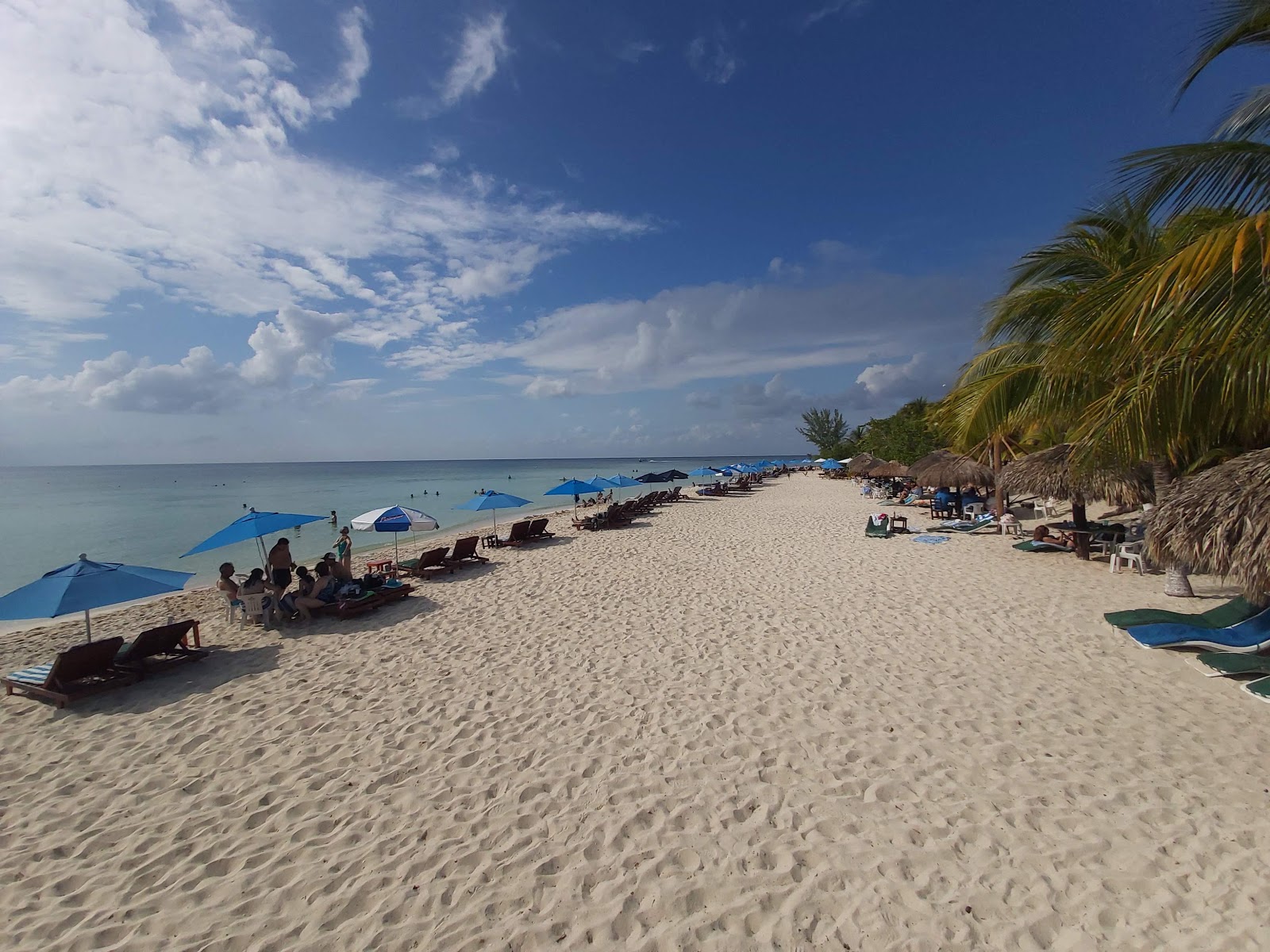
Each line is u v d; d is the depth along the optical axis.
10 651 8.16
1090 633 6.56
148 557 16.62
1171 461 8.99
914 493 22.66
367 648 6.96
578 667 6.08
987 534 13.91
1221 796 3.53
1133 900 2.77
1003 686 5.24
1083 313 5.18
